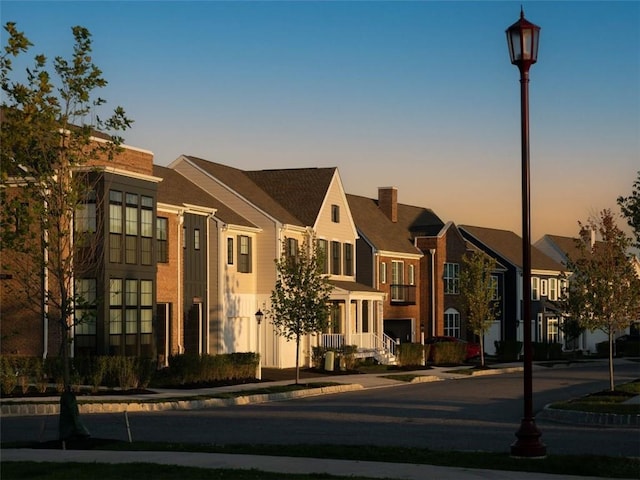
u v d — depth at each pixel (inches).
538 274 2780.5
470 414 974.4
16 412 959.0
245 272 1686.8
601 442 743.1
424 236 2388.0
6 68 711.7
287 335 1391.5
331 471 558.6
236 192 1733.5
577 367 2079.2
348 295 1843.0
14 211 722.2
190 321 1534.2
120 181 1283.2
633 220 1107.9
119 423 864.3
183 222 1523.1
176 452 642.8
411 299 2299.5
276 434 784.3
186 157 1772.9
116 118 740.7
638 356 2709.2
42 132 711.1
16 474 533.6
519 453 620.7
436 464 595.2
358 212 2287.2
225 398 1111.6
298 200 1899.6
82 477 522.0
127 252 1296.8
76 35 717.3
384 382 1476.4
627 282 1235.9
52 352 1252.5
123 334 1283.2
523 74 626.5
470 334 2502.5
